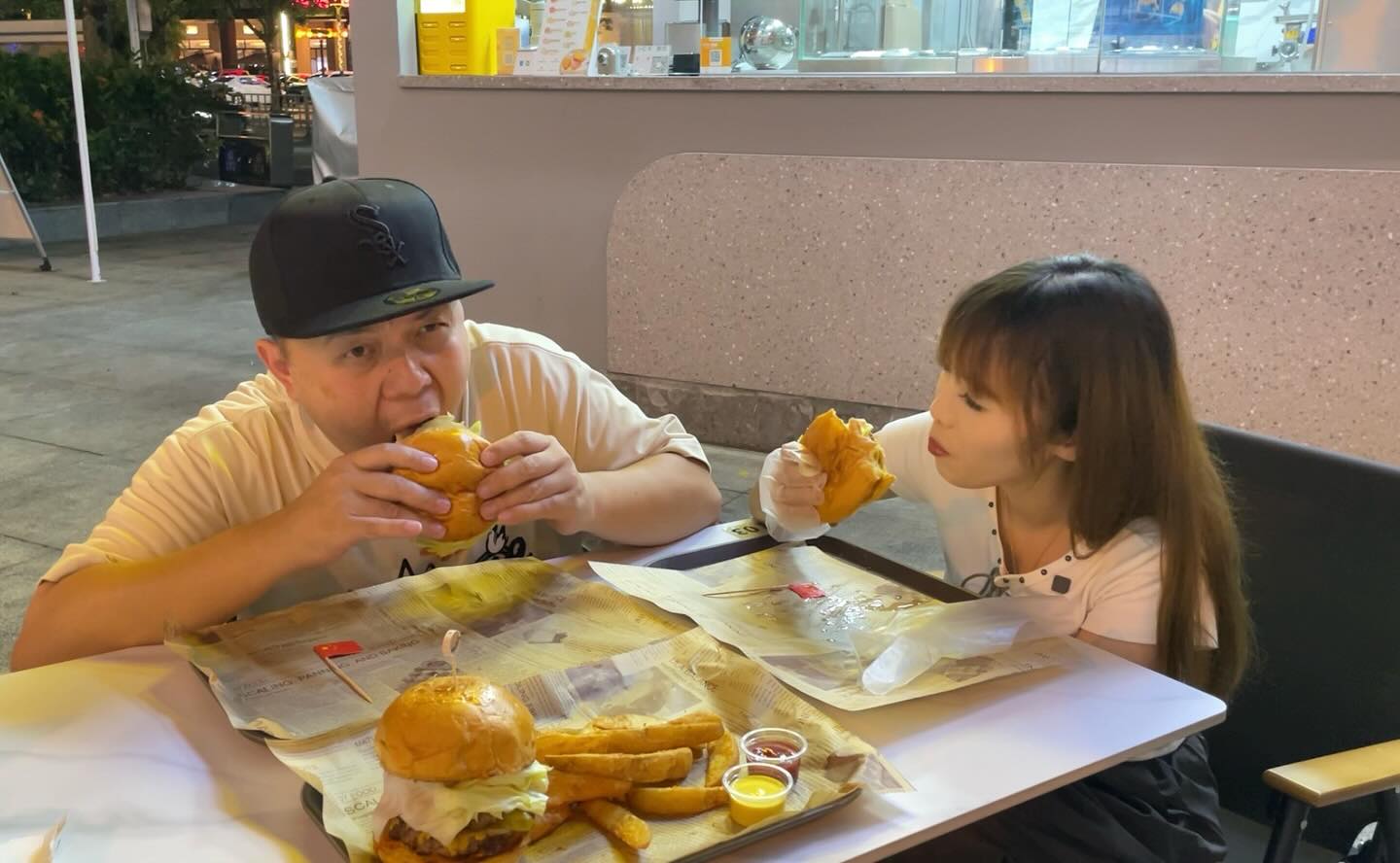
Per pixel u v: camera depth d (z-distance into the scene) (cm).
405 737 96
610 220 504
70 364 648
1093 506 158
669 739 114
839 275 458
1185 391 163
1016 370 152
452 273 156
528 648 140
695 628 145
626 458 195
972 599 157
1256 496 177
